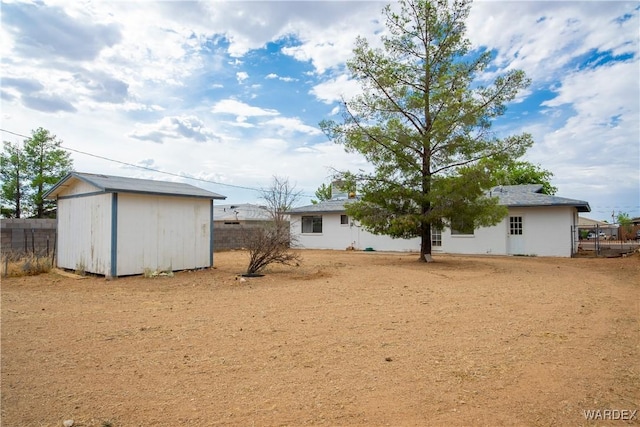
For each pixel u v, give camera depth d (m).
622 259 18.33
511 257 20.11
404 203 15.80
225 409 3.34
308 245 28.88
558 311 7.08
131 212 11.82
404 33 15.95
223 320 6.41
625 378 4.01
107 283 10.55
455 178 14.44
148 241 12.20
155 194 12.16
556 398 3.56
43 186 29.59
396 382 3.90
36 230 15.84
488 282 10.75
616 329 5.86
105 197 11.67
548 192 43.41
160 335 5.52
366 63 15.63
